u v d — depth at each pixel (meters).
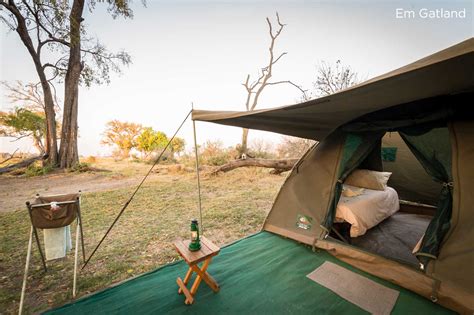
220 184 7.87
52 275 2.57
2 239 3.68
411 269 2.13
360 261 2.45
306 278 2.28
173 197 6.27
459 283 1.82
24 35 11.55
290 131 3.83
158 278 2.34
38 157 12.70
